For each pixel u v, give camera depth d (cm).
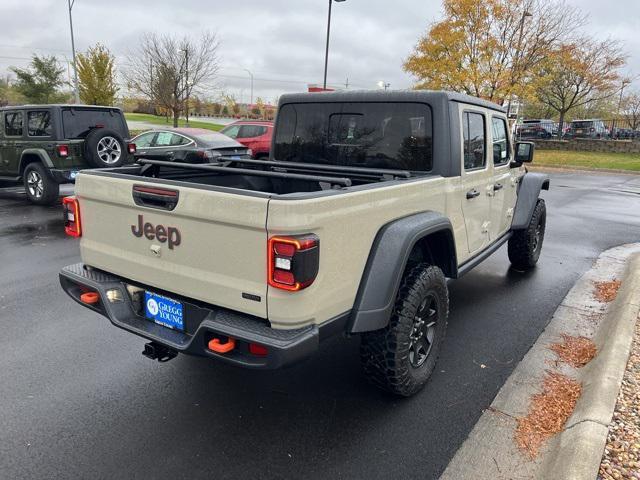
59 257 655
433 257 372
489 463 269
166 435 290
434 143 374
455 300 521
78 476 256
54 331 430
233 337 246
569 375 363
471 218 422
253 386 346
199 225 260
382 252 285
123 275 309
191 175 403
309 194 241
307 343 243
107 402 323
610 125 3325
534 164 2294
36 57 3334
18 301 498
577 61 2712
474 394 338
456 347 411
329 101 425
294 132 454
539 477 257
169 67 2881
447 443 287
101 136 988
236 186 423
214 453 276
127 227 298
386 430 298
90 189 313
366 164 414
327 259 250
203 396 332
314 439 289
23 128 1030
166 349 310
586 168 2144
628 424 279
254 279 246
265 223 232
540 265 658
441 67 2261
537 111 4481
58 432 291
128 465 265
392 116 395
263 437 290
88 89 2948
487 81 2248
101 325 444
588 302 521
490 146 453
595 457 248
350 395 337
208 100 4278
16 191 1244
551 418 308
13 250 686
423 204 336
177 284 279
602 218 1017
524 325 457
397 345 304
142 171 373
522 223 566
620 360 348
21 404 319
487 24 2234
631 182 1719
